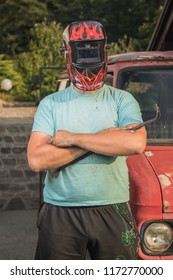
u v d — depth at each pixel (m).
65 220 3.01
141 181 3.44
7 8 33.00
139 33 30.84
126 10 36.53
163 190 3.38
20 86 22.89
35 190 8.09
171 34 10.27
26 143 8.05
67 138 2.95
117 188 3.03
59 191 3.02
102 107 3.08
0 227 7.08
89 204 2.98
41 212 3.10
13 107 18.62
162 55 4.87
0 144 8.01
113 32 36.59
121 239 3.01
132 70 4.66
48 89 21.55
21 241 6.43
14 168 8.04
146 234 3.36
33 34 24.95
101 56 3.09
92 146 2.92
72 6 36.03
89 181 2.98
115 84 4.60
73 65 3.09
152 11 36.19
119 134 2.92
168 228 3.37
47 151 2.98
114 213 3.00
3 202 8.03
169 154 3.85
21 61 23.47
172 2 9.69
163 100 4.54
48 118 3.11
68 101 3.11
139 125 2.98
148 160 3.72
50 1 35.81
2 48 32.84
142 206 3.37
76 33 3.11
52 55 23.52
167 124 4.29
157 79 4.60
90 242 3.04
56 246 3.03
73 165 2.99
